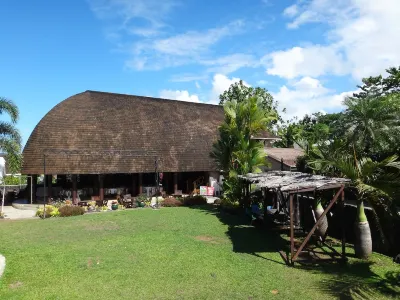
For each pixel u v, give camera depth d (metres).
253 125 26.42
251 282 11.27
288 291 10.53
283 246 15.70
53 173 27.59
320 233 15.80
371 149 14.16
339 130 13.86
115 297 10.11
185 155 33.38
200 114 38.38
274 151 37.53
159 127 33.97
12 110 24.17
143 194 30.91
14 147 24.39
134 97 36.22
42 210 24.31
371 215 14.74
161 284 11.09
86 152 29.03
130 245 15.84
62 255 14.19
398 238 13.51
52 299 9.94
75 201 28.47
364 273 12.03
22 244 16.16
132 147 31.22
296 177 16.78
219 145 27.72
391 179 12.42
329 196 15.84
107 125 31.44
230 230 19.22
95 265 12.93
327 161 13.96
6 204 30.41
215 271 12.30
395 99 13.53
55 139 29.16
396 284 11.00
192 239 17.06
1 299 9.90
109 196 31.56
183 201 29.06
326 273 12.09
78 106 32.09
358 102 13.43
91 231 19.03
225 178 27.72
